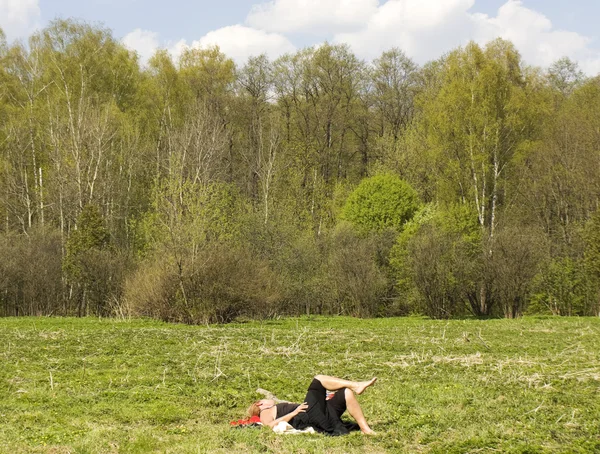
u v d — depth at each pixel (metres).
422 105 56.06
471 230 46.09
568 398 11.76
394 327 27.53
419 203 51.47
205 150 47.09
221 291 31.67
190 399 11.98
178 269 32.03
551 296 41.25
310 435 9.25
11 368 15.52
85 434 9.26
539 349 19.05
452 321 32.00
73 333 23.58
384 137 62.69
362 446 8.70
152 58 60.09
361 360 16.88
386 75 70.75
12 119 51.84
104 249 40.44
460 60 50.06
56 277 42.31
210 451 8.25
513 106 48.28
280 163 56.75
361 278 39.47
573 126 48.69
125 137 54.31
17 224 53.03
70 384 13.45
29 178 54.31
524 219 49.16
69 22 54.22
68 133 48.19
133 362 16.55
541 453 8.26
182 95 59.59
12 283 41.62
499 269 37.97
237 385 13.35
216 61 65.06
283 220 46.56
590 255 37.91
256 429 9.41
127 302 33.88
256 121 66.94
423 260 38.50
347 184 60.78
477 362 16.31
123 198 54.34
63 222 45.03
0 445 8.59
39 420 10.24
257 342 20.78
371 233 46.97
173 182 34.50
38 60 53.94
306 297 43.91
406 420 10.09
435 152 50.56
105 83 55.53
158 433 9.42
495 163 48.41
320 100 68.56
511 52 50.78
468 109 48.56
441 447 8.52
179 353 18.30
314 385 9.70
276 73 68.69
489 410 10.80
